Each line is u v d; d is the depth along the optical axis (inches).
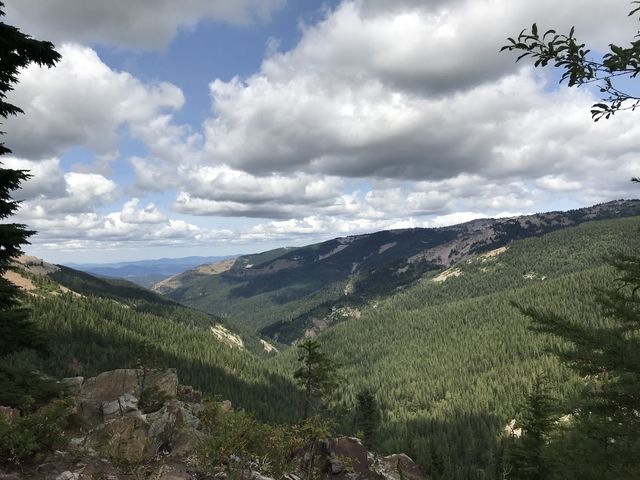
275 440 526.0
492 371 7436.0
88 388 1109.7
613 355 253.3
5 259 514.9
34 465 371.2
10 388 529.7
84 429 511.2
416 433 4606.3
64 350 5472.4
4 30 474.3
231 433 451.5
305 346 1186.0
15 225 490.0
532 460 930.7
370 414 2477.9
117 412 668.1
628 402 269.9
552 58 198.1
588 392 288.8
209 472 444.5
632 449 268.4
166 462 454.3
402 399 7406.5
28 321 538.3
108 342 6550.2
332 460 749.3
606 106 202.8
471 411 5718.5
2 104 496.4
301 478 554.6
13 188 503.5
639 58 188.7
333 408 960.3
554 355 283.6
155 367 1274.6
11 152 515.2
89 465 404.2
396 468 1131.3
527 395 1107.9
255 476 458.0
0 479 334.3
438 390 7317.9
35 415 430.0
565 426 319.9
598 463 278.5
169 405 593.6
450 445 4178.2
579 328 270.7
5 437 364.2
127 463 424.8
